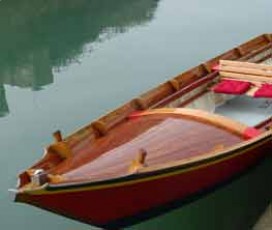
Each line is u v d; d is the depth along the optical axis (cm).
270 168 1602
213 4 3591
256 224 1403
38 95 2378
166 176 1268
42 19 3556
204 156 1307
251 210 1448
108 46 2962
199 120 1433
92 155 1325
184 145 1359
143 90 2331
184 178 1311
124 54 2806
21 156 1825
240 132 1416
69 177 1230
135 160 1254
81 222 1362
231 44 2858
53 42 3158
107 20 3469
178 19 3350
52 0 3803
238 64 1703
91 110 2167
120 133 1420
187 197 1393
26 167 1753
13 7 3734
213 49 2798
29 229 1459
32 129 2031
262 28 3072
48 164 1267
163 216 1427
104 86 2397
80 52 2916
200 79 1709
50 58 2875
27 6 3738
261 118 1672
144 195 1282
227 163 1377
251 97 1750
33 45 3138
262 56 1977
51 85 2470
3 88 2503
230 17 3294
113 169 1270
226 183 1473
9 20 3572
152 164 1293
